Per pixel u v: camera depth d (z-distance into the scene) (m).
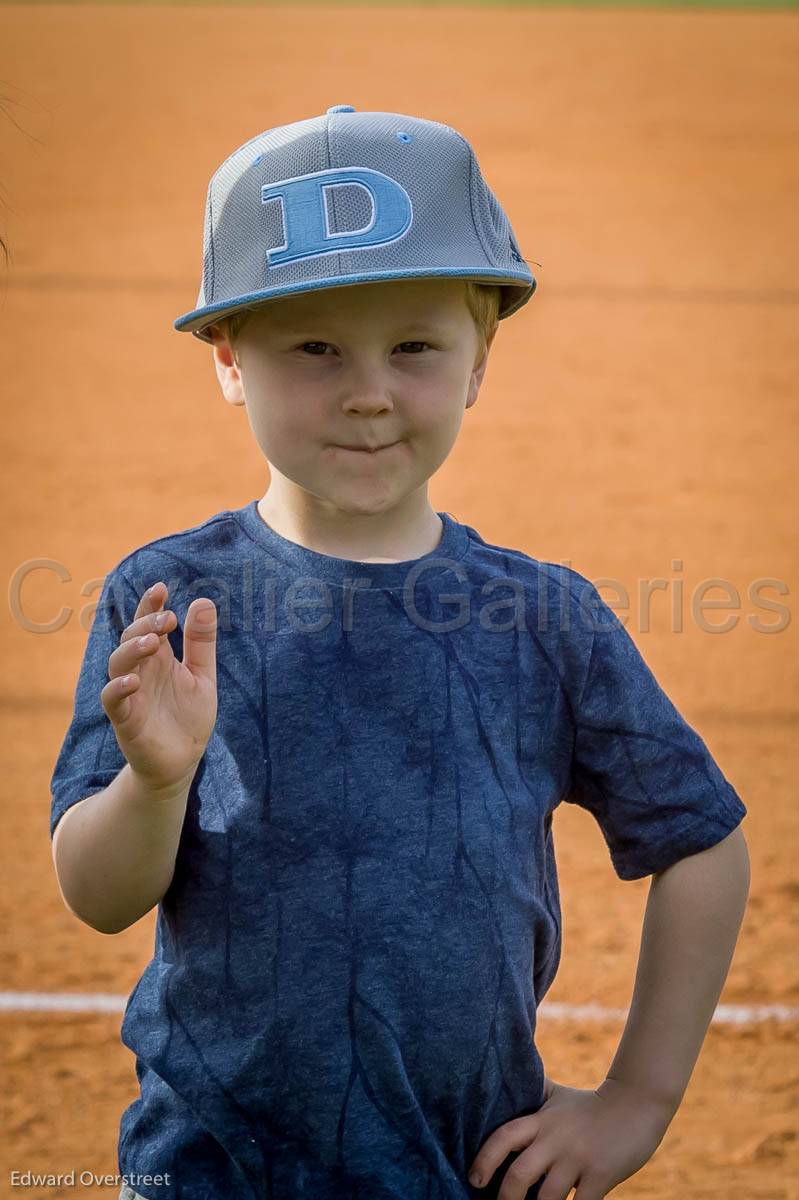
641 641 7.35
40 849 5.38
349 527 2.13
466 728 2.07
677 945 2.17
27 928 4.84
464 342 2.08
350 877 2.01
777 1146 3.76
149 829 1.93
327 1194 2.00
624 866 2.21
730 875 2.18
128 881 1.96
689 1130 3.83
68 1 26.64
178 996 2.04
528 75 21.89
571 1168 2.11
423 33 24.53
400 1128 2.00
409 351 2.05
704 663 7.12
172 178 16.88
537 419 11.02
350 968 1.99
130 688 1.80
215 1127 2.00
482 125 19.22
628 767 2.15
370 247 1.97
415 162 2.02
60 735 6.34
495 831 2.05
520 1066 2.12
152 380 11.82
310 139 2.02
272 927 2.00
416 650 2.08
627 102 20.50
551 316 13.20
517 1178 2.09
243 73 21.69
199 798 2.05
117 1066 4.09
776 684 6.89
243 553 2.15
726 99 20.73
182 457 10.26
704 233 15.40
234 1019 2.01
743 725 6.44
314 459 2.04
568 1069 4.02
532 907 2.09
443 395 2.05
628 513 9.22
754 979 4.55
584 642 2.13
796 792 5.81
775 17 26.19
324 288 1.94
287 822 2.01
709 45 23.84
